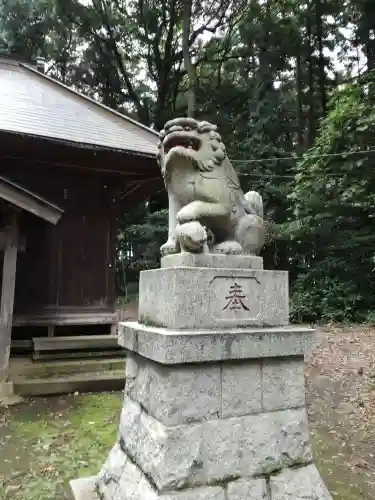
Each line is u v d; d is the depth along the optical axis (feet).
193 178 9.31
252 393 8.70
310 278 37.88
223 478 8.14
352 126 29.53
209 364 8.30
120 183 26.96
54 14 57.93
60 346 22.95
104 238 26.48
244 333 8.50
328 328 32.53
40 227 25.03
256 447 8.54
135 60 64.59
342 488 11.94
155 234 47.16
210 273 8.60
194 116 51.29
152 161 25.21
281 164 46.68
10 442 14.84
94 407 18.65
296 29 53.93
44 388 20.08
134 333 9.33
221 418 8.34
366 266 35.29
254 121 51.52
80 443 14.75
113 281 26.43
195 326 8.38
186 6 51.57
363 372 22.25
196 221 9.00
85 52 63.10
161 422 8.01
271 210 43.42
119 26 60.54
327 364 24.13
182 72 60.44
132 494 8.43
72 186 25.99
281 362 9.10
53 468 12.87
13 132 21.47
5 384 19.34
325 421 17.12
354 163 29.86
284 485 8.59
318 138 33.86
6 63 33.01
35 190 25.14
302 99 55.57
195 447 7.97
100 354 23.90
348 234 35.70
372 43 48.73
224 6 55.98
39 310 24.52
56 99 29.78
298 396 9.21
